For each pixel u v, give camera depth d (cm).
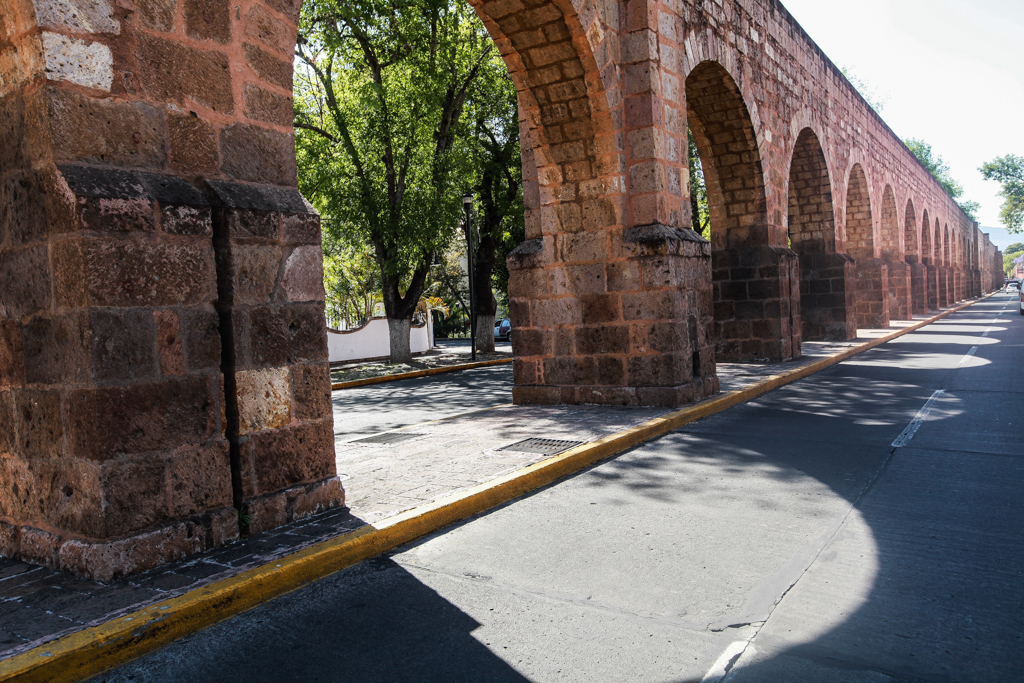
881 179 2536
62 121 346
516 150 2055
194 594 327
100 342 346
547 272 935
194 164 403
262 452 421
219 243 406
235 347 407
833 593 331
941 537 403
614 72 876
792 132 1511
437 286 3703
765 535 415
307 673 276
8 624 301
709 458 620
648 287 867
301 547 388
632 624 307
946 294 4294
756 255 1358
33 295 371
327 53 1691
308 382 450
